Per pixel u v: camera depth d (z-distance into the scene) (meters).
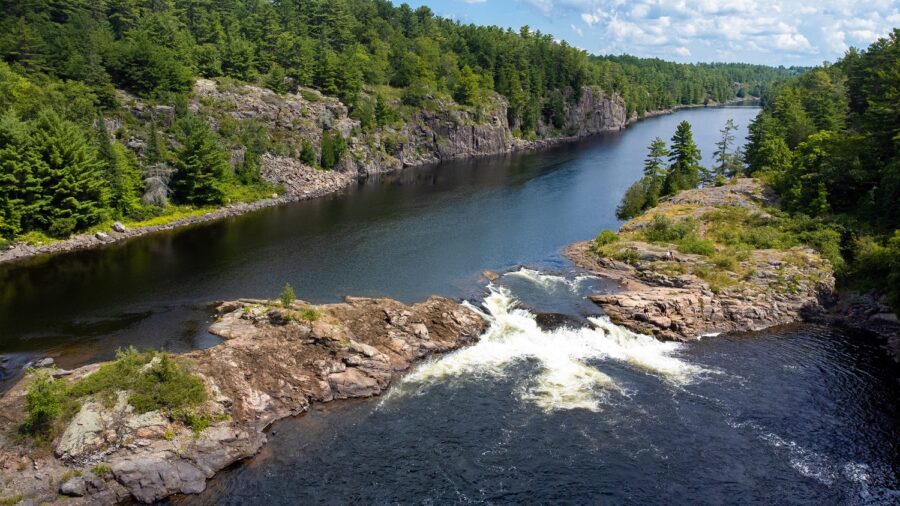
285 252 83.25
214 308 62.72
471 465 39.94
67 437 37.34
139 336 55.84
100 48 112.81
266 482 38.25
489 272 75.88
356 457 40.66
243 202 110.62
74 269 75.12
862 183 82.19
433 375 51.44
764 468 40.00
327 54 158.75
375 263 78.94
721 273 69.31
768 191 99.25
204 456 39.16
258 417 43.75
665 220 85.38
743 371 53.09
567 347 56.91
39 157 81.69
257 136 120.88
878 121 81.75
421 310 59.53
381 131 159.62
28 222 82.50
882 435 43.75
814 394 49.28
